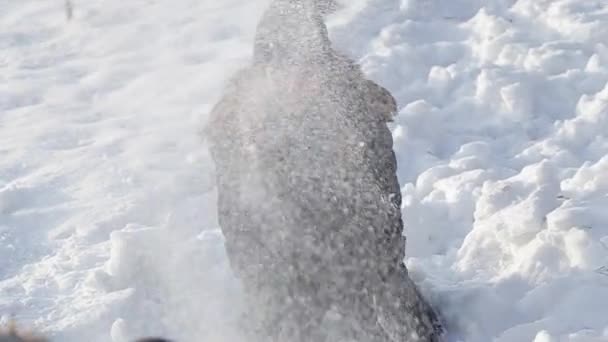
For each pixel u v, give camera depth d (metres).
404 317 3.73
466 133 6.38
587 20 7.54
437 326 4.00
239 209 3.65
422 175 5.64
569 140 6.02
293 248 3.56
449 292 4.23
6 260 4.99
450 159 6.01
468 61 7.27
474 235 4.74
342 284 3.57
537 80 6.78
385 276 3.67
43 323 4.28
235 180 3.70
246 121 3.77
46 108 7.20
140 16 8.88
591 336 3.76
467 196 5.30
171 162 6.09
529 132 6.32
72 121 6.93
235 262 3.68
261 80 3.88
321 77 3.84
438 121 6.39
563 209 4.57
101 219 5.34
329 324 3.56
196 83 7.40
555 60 7.01
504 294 4.27
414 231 5.05
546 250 4.38
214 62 7.77
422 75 7.12
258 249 3.60
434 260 4.79
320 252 3.56
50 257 4.99
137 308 4.35
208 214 5.30
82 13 9.03
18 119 7.02
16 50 8.38
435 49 7.42
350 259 3.59
